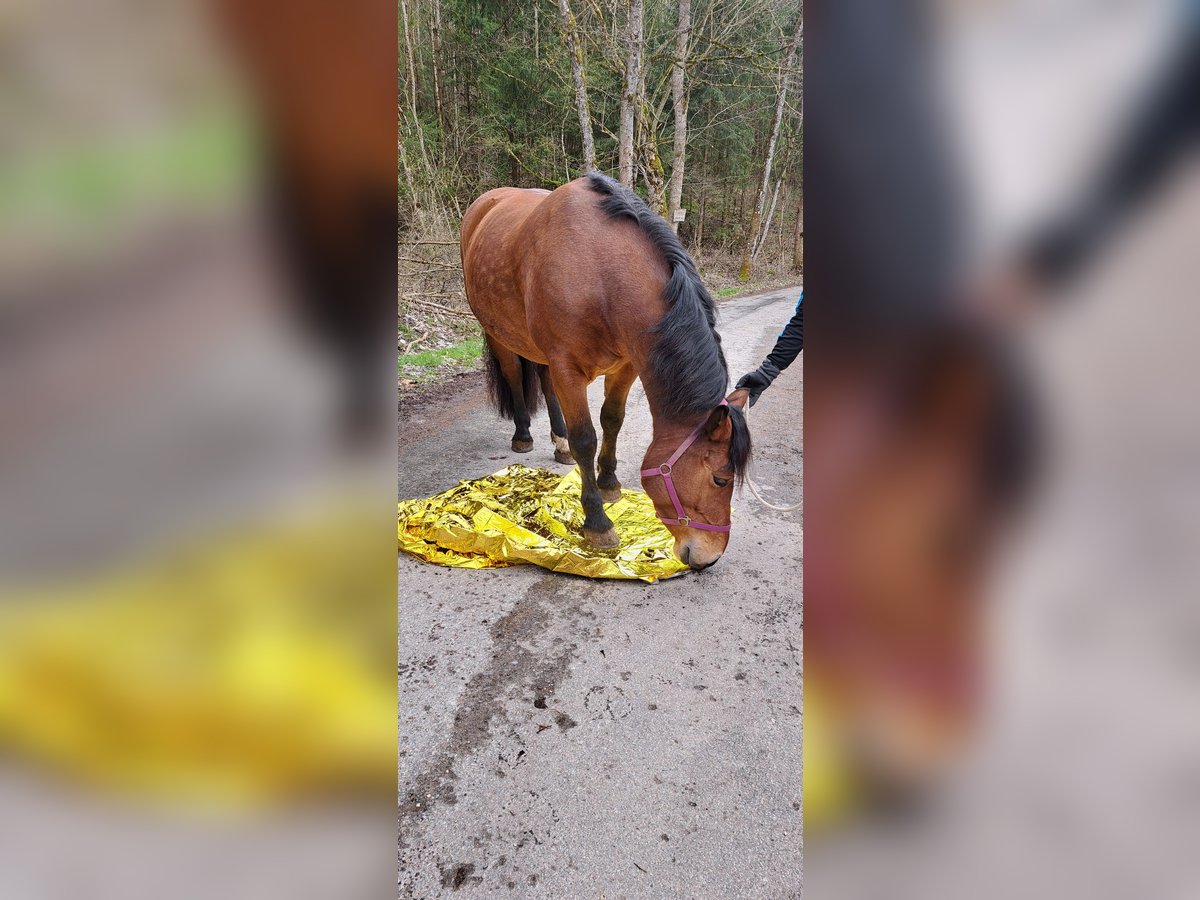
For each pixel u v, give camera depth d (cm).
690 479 205
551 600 221
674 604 221
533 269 246
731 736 164
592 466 254
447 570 238
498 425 413
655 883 126
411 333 620
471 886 124
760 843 135
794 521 290
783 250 1870
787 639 204
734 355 630
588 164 822
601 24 839
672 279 212
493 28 1016
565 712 170
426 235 757
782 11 1220
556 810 141
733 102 1437
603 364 244
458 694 175
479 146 1012
